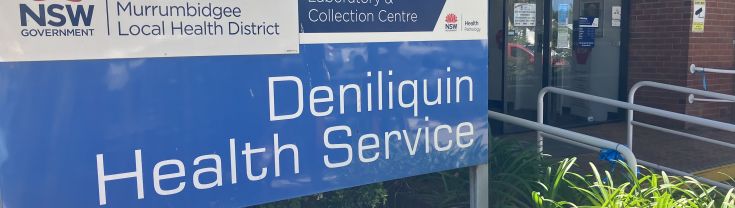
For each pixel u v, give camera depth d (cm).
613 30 844
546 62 781
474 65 319
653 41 824
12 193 215
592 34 824
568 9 798
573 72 816
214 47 247
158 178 240
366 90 286
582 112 834
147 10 232
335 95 278
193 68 243
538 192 371
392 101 294
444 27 306
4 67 210
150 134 237
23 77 213
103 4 224
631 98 562
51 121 219
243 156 257
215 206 253
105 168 230
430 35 302
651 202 354
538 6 773
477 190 333
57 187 222
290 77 265
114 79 229
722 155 647
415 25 297
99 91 226
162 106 238
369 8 282
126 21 229
